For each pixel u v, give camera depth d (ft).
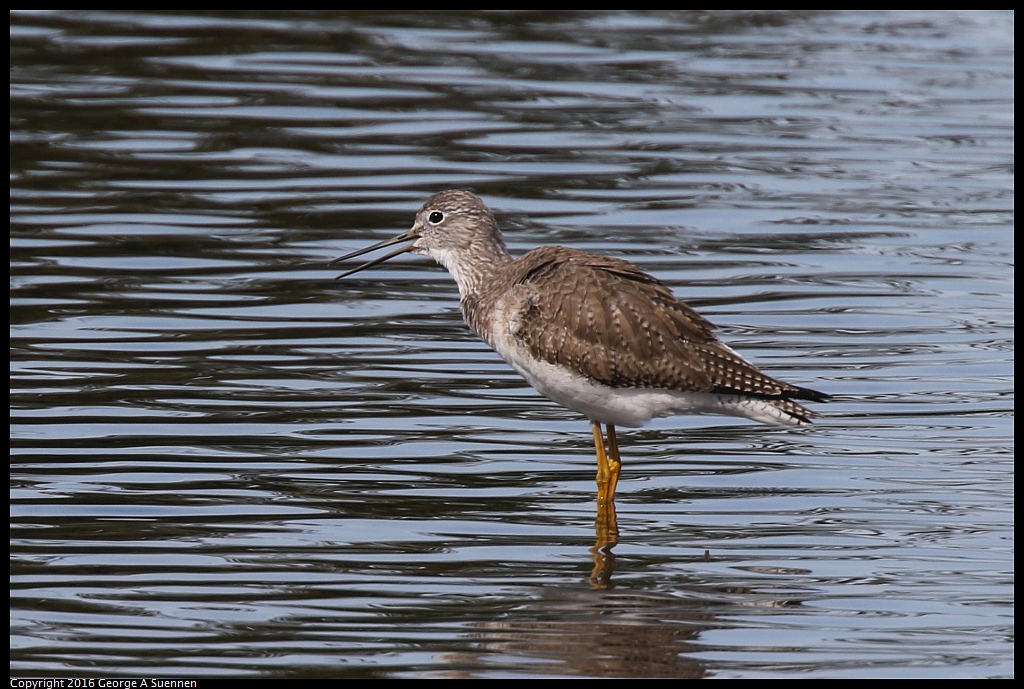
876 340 53.42
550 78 86.53
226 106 79.56
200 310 55.26
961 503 40.04
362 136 76.13
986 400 47.93
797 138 78.64
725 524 38.75
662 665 31.22
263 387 48.24
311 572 35.58
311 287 58.29
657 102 83.51
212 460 42.37
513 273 42.19
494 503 40.04
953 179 73.15
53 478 40.73
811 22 99.96
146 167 70.95
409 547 37.11
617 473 40.40
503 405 47.60
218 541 37.19
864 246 63.93
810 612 33.71
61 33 89.61
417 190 68.95
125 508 38.99
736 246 63.52
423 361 51.31
